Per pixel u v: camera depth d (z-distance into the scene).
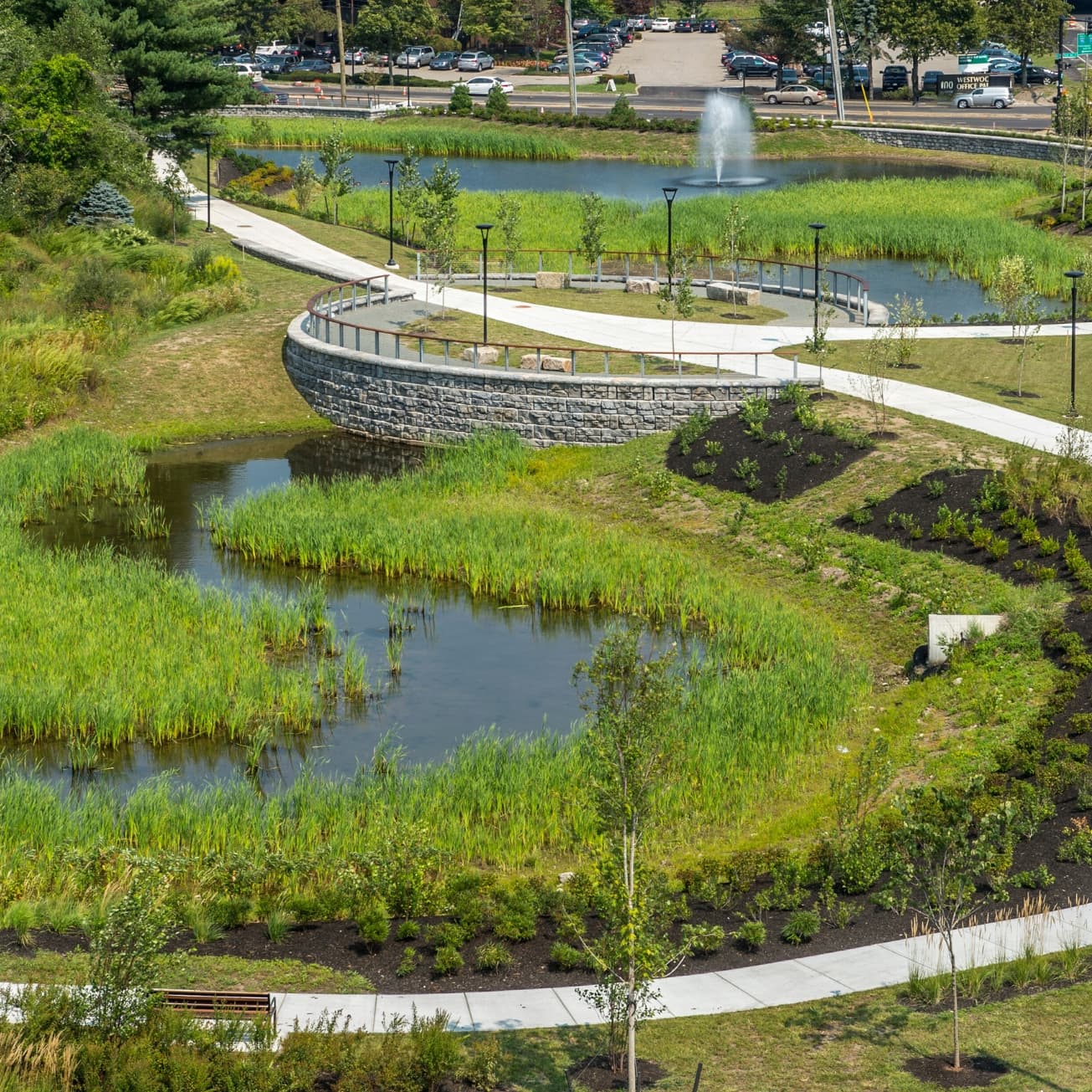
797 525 40.47
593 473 46.28
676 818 26.77
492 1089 18.06
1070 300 63.03
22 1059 17.58
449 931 22.02
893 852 23.47
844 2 119.25
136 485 47.03
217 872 24.11
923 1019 19.39
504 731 31.31
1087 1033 18.77
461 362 51.25
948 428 43.97
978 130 102.38
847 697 31.09
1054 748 27.25
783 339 54.50
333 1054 18.19
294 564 41.31
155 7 77.12
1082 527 36.72
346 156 80.19
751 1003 20.09
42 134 69.06
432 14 134.62
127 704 30.55
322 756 30.19
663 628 36.66
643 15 169.38
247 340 57.44
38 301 59.59
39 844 25.30
